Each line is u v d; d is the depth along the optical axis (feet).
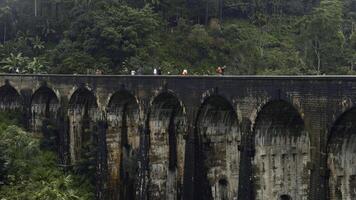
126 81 240.73
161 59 465.47
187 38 507.71
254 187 175.83
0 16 558.97
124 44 441.68
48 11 557.74
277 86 162.30
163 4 540.93
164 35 504.02
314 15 539.29
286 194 180.24
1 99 344.08
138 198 242.99
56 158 301.02
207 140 203.00
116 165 263.08
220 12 573.74
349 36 586.86
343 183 149.18
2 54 502.38
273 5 617.62
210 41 512.63
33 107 319.47
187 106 203.72
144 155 231.91
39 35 541.34
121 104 259.19
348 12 644.69
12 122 322.55
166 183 234.17
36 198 235.20
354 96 137.08
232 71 495.41
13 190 245.04
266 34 566.36
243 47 526.57
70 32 472.44
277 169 178.50
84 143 292.61
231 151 207.21
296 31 580.71
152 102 223.71
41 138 315.37
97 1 487.61
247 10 600.80
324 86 146.10
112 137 261.85
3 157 262.26
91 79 267.18
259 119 171.73
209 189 204.85
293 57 523.70
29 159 277.44
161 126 232.32
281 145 178.50
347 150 149.18
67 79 286.87
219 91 186.60
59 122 301.02
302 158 182.09
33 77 314.96
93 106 290.97
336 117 142.51
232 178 206.80
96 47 442.50
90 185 279.90
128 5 521.24
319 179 148.36
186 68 477.36
